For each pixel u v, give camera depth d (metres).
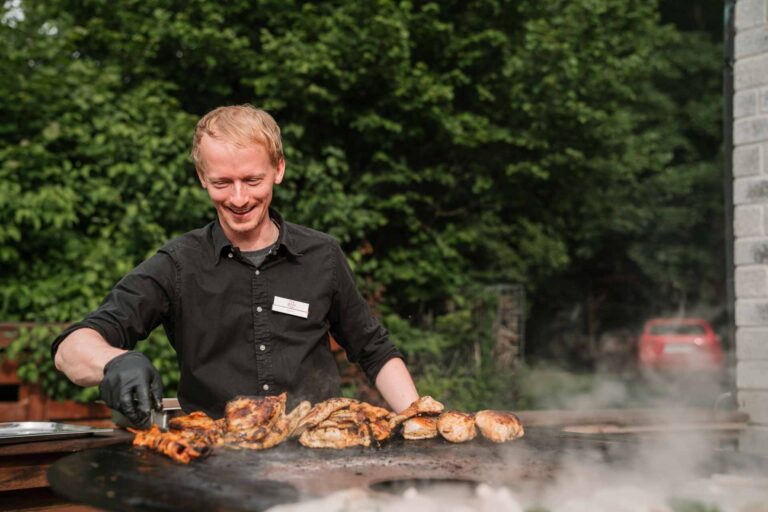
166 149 6.70
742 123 3.64
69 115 6.39
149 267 2.11
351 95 9.25
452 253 9.31
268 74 8.63
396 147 9.99
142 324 2.07
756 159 3.58
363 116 9.18
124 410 1.57
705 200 15.92
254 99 9.32
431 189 10.42
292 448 1.70
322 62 8.30
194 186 6.85
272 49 8.53
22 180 5.97
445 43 9.86
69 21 7.23
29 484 2.11
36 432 2.21
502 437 1.82
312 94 8.79
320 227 7.77
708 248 16.61
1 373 5.00
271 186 2.02
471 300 9.32
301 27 8.89
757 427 3.51
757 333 3.56
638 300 18.97
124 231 6.19
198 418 1.81
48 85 6.31
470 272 10.04
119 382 1.59
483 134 9.66
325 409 1.75
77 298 5.66
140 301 2.05
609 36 10.83
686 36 16.34
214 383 2.16
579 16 10.34
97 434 2.27
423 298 9.26
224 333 2.15
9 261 5.77
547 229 11.84
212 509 1.12
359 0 8.80
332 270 2.27
